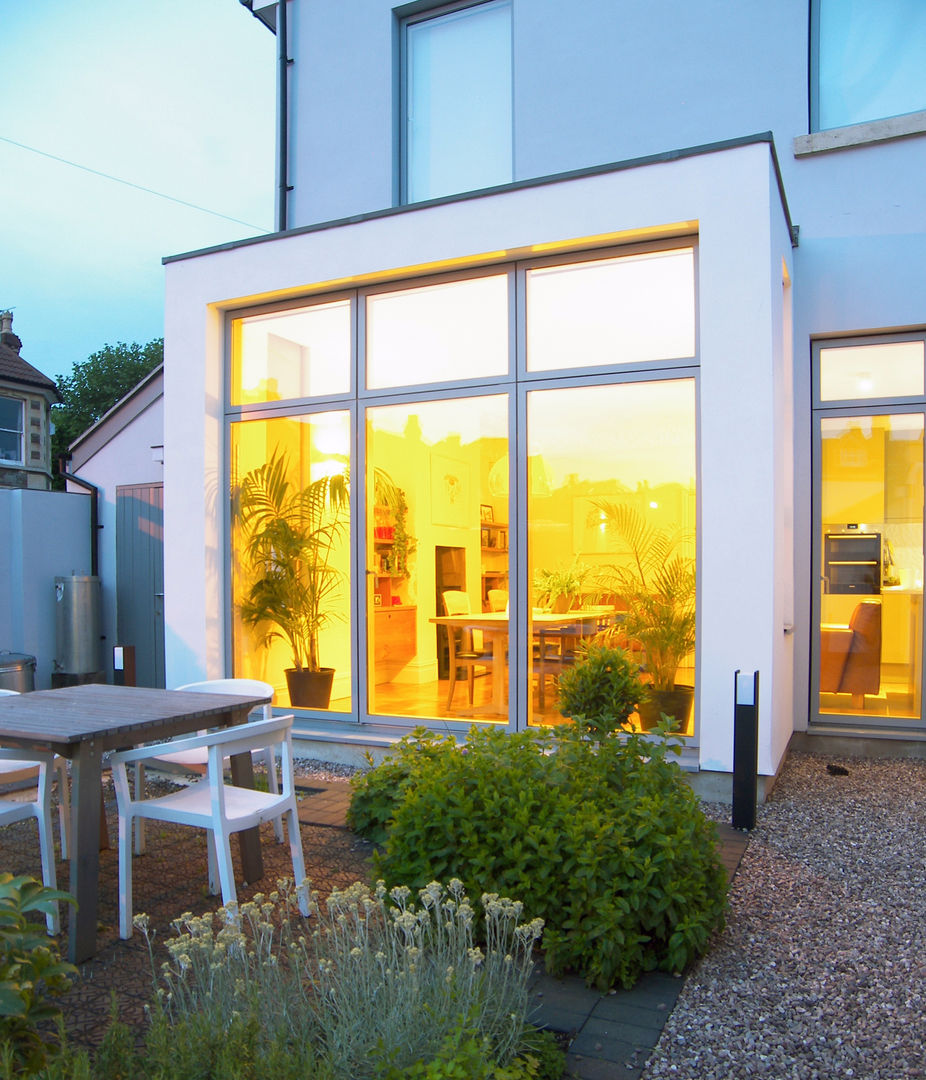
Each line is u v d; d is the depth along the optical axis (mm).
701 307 4980
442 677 5859
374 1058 1964
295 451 6434
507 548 5645
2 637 9031
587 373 5434
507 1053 2180
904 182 6227
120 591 9578
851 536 6266
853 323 6219
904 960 2936
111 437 10641
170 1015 2270
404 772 4344
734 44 6691
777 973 2850
